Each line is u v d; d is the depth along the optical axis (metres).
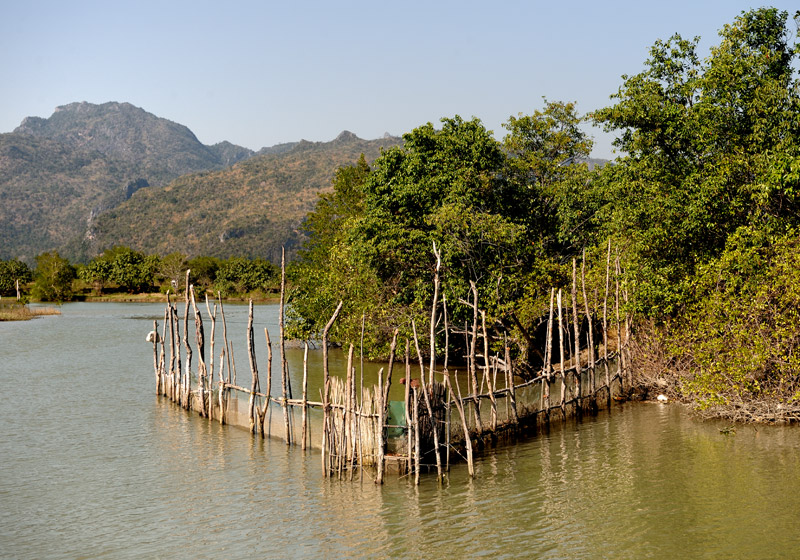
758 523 14.91
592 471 18.94
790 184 24.16
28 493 18.61
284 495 17.83
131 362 43.78
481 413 22.06
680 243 28.94
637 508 16.09
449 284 30.20
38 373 39.22
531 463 19.89
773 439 20.92
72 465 21.08
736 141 29.03
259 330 66.44
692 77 30.86
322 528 15.66
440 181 32.47
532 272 31.52
